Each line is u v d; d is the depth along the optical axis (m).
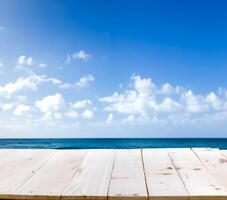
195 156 2.76
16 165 2.58
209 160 2.63
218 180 2.15
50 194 1.96
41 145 86.94
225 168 2.41
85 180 2.19
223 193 1.89
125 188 2.02
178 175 2.26
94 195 1.92
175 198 1.87
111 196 1.90
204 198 1.86
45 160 2.71
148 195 1.89
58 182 2.17
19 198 1.97
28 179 2.25
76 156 2.81
